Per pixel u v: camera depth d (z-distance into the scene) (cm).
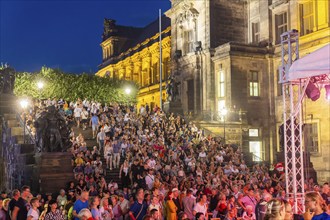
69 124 3569
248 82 4384
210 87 4594
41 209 1680
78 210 1423
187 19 5062
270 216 734
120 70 8600
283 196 1831
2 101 3284
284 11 4328
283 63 1756
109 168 2805
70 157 2445
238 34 4869
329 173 3612
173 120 3784
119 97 4762
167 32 6762
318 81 1655
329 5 3809
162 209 1775
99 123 3409
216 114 4338
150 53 7369
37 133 2516
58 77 4438
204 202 1688
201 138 3531
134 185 2136
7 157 3050
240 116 4219
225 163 3061
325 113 3675
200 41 4841
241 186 2353
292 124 1659
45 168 2380
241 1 4900
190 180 2305
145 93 7375
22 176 2661
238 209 1783
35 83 4284
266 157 4375
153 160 2678
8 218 1438
